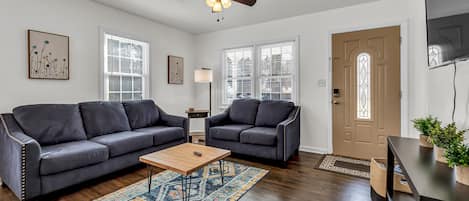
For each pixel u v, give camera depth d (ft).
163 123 12.50
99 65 11.14
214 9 8.14
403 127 10.18
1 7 8.25
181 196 7.22
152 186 7.95
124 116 10.86
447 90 6.35
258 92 14.28
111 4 11.21
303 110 12.66
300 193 7.49
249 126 12.17
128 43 12.75
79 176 7.52
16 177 6.61
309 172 9.32
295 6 11.29
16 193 6.66
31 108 8.30
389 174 5.99
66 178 7.20
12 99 8.59
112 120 10.23
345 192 7.55
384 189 6.39
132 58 12.96
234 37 15.08
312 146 12.46
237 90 15.25
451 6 4.78
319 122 12.23
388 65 10.47
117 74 12.20
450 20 4.83
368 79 10.94
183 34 15.84
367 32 10.88
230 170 9.52
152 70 13.76
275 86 13.78
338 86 11.66
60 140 8.43
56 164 6.88
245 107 13.12
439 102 7.02
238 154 11.68
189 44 16.35
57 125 8.48
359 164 10.26
